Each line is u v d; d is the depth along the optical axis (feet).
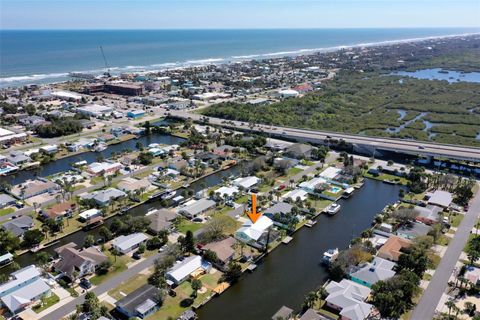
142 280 392.88
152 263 421.18
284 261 441.27
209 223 480.23
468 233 484.74
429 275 401.90
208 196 581.53
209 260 422.82
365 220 535.19
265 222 493.36
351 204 583.99
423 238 439.63
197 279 395.75
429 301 363.56
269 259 444.96
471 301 363.56
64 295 367.04
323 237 492.13
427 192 604.08
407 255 406.41
